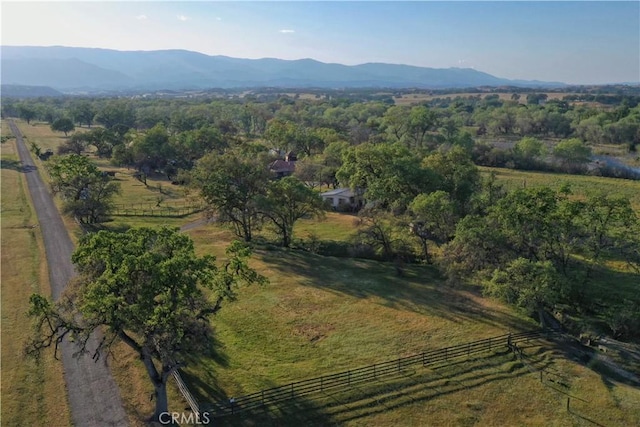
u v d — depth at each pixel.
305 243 65.31
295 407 31.45
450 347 38.25
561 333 41.16
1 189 91.62
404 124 143.88
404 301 47.97
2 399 31.27
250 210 63.59
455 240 48.69
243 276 34.16
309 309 46.34
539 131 182.25
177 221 77.00
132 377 34.03
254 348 39.19
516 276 40.28
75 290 29.53
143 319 27.00
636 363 36.75
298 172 100.25
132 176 112.19
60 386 32.84
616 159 135.00
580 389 33.62
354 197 85.81
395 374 35.31
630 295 47.22
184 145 117.69
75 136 131.38
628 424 30.16
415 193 65.50
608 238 47.34
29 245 61.44
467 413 31.20
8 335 39.25
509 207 47.28
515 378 34.97
